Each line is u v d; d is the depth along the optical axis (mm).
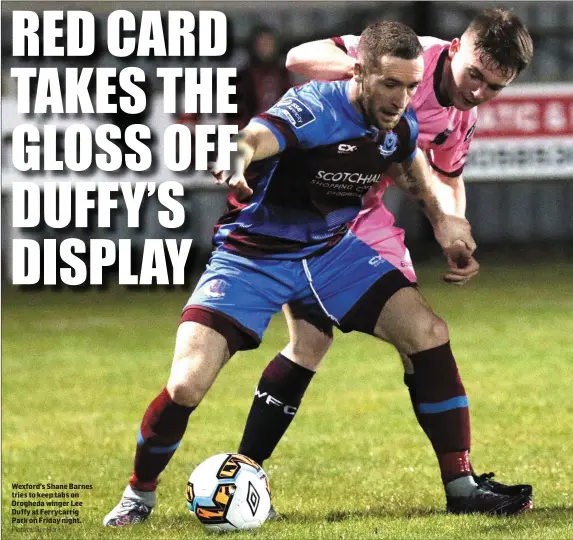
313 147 17688
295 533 17250
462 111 20250
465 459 18734
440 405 18578
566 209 76250
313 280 18688
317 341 19625
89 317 51969
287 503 20250
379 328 18750
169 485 22266
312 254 18625
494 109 65250
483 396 32062
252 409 20000
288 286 18594
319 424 28953
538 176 65250
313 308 19172
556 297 54250
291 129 17391
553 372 35719
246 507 17609
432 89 19516
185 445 26781
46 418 30656
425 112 19766
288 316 19656
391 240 19719
